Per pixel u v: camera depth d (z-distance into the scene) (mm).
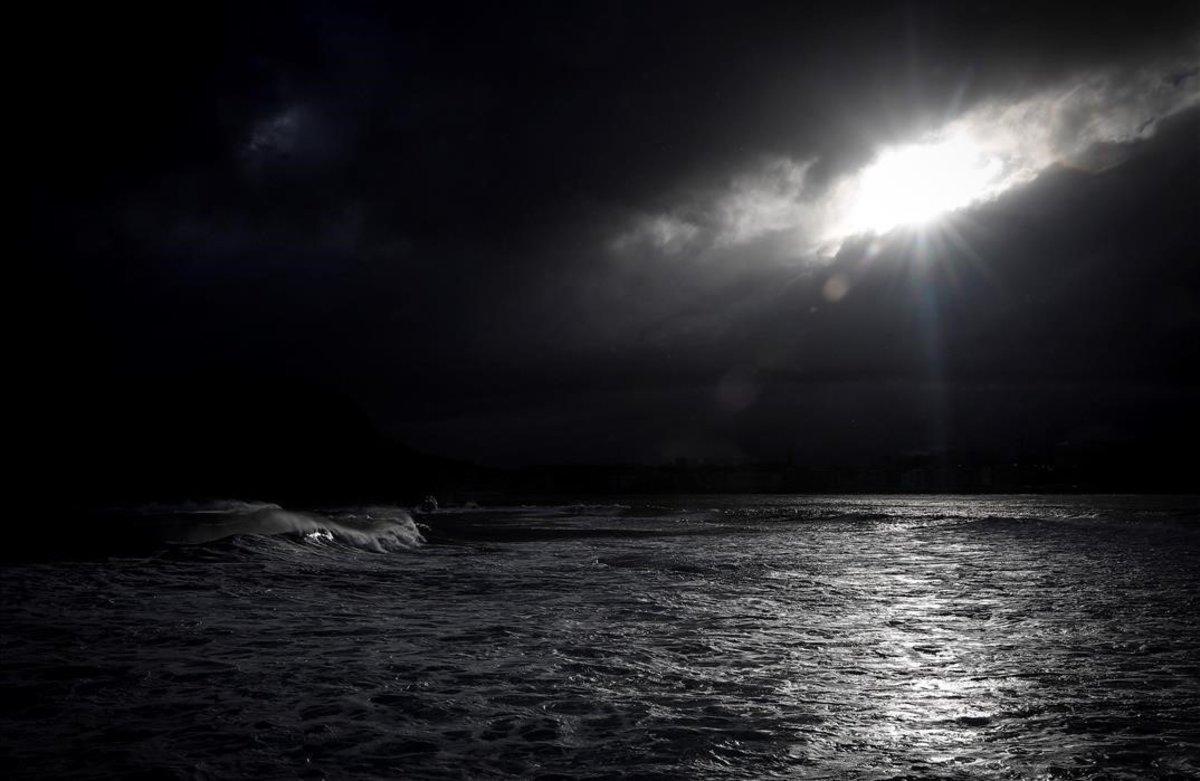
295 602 9703
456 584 11820
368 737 4809
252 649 7070
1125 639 8117
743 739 4891
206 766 4262
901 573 14125
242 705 5379
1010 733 5055
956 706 5652
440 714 5305
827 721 5277
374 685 5965
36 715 5098
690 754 4605
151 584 10578
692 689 6051
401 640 7613
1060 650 7562
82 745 4551
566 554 17234
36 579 10633
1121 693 6000
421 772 4258
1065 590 11906
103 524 15188
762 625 8797
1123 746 4797
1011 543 21469
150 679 5992
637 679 6320
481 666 6641
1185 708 5605
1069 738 4953
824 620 9172
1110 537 23672
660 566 14898
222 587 10562
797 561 16219
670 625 8734
